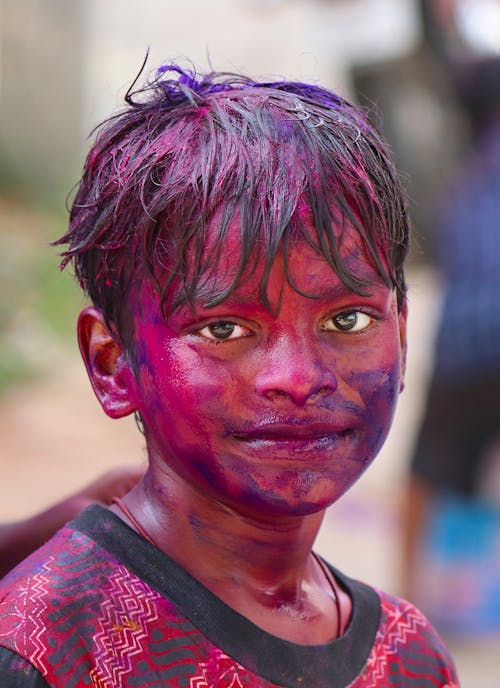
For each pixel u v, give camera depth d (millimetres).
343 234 1805
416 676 2170
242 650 1906
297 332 1777
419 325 10711
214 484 1837
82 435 8914
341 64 9625
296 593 2041
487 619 6285
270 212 1750
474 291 5852
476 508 6906
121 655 1837
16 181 14258
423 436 6168
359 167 1862
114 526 1959
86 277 2000
